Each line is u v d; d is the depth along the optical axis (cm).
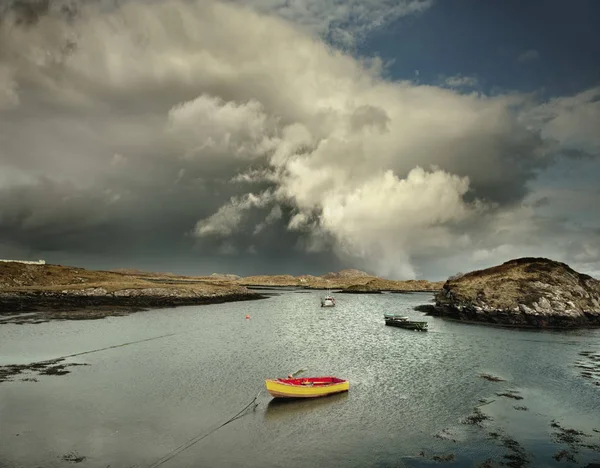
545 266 8819
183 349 4834
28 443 2239
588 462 2084
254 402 2950
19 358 4181
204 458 2103
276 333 6272
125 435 2367
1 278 10456
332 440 2336
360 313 9919
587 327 7169
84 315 7525
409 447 2248
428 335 6222
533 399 3064
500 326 7275
